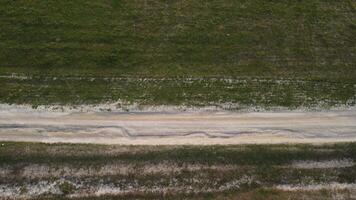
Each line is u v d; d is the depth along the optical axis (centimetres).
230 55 1794
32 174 1495
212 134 1623
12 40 1770
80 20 1828
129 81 1716
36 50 1756
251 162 1552
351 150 1595
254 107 1680
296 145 1600
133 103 1664
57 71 1720
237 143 1606
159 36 1817
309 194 1512
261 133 1633
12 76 1697
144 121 1636
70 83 1697
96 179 1498
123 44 1791
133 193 1483
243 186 1512
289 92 1717
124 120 1634
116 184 1496
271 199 1491
